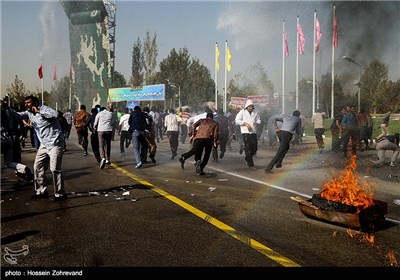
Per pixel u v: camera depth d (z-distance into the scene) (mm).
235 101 29891
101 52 35281
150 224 4816
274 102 29422
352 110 13719
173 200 6125
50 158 6164
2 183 7906
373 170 9789
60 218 5121
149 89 33938
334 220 4676
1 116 7547
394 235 4434
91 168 9938
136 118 10109
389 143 10289
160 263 3602
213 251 3887
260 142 19344
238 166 10484
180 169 9789
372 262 3627
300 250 3922
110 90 35250
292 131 9109
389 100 17625
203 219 5035
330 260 3670
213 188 7102
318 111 14758
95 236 4367
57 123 6305
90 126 10844
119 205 5809
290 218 5102
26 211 5516
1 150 7625
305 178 8391
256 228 4652
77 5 34188
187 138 22688
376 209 4574
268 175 8844
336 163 11234
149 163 11031
